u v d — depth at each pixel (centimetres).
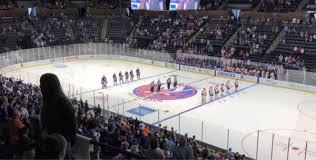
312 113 3145
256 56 4712
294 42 4691
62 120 483
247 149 2352
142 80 4325
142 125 2252
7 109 1351
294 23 4941
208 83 4222
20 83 3162
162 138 1656
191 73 4753
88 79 4309
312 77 3878
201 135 2588
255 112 3161
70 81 4184
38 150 379
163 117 2988
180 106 3306
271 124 2855
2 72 4466
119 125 1891
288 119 2981
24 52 4866
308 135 2619
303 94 3809
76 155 563
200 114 3081
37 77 4306
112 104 3319
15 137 791
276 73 4141
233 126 2792
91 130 1384
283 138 2553
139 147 1442
